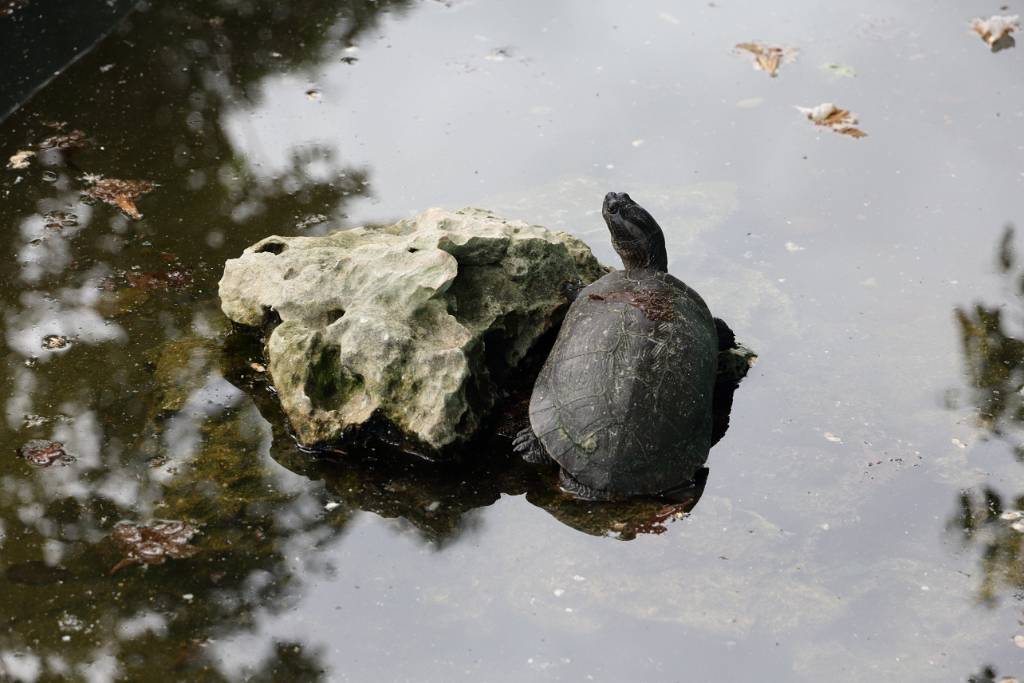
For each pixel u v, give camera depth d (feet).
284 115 37.68
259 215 32.71
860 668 19.83
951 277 30.58
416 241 26.16
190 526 22.59
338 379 25.05
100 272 30.12
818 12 45.16
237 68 40.14
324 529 22.72
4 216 32.14
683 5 45.73
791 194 34.19
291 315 25.72
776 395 26.50
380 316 24.63
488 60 41.32
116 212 32.60
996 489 23.80
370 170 35.12
